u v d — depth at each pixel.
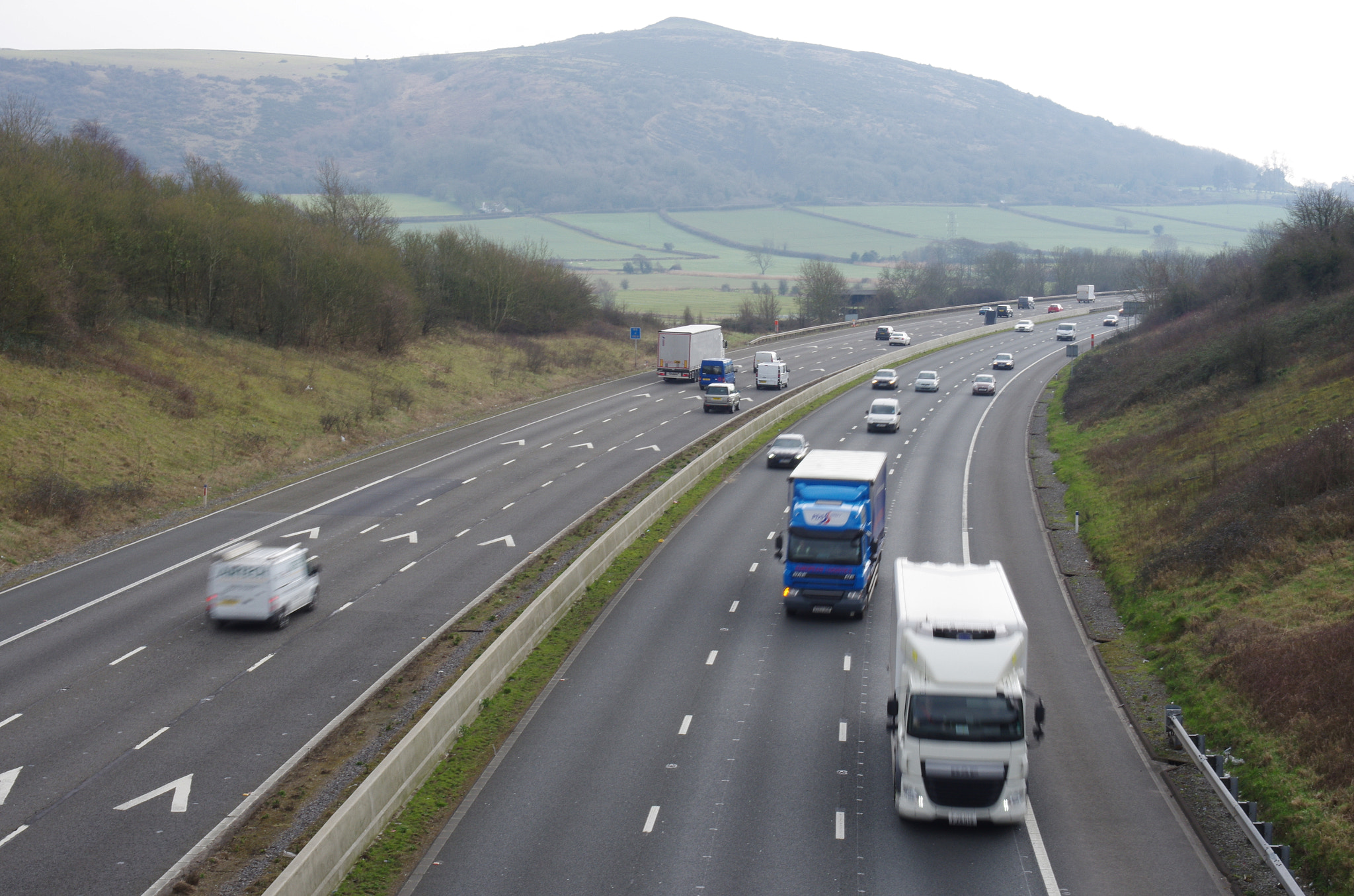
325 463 56.72
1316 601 28.33
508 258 111.38
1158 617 31.91
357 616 32.78
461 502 48.16
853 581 32.75
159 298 74.19
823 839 19.98
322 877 17.89
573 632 32.12
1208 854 19.50
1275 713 23.39
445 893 18.14
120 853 19.22
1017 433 69.38
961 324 149.25
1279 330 64.50
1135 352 87.06
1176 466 48.06
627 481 52.59
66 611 32.81
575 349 105.88
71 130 97.12
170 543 40.88
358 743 24.05
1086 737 24.80
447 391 77.81
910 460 59.88
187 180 98.94
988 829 20.52
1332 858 18.11
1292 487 36.19
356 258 82.62
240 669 28.30
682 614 33.94
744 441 63.66
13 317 53.78
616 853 19.45
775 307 155.75
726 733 24.89
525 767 23.14
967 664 20.34
